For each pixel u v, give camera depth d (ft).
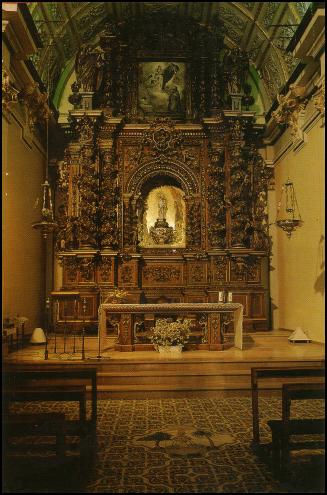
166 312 42.22
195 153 59.00
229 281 56.54
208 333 42.60
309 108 46.52
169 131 58.29
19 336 46.32
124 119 58.23
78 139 58.49
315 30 36.60
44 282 55.93
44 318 55.36
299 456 23.06
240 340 42.39
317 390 21.25
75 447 21.53
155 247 58.23
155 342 41.81
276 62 54.08
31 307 50.78
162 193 59.77
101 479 20.45
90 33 56.39
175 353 40.55
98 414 30.17
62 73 59.82
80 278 55.67
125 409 31.37
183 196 58.70
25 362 36.99
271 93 58.44
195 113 59.06
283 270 55.36
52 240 57.47
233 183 57.21
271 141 60.03
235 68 57.67
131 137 58.85
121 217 57.77
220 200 57.36
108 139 58.18
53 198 57.98
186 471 21.34
